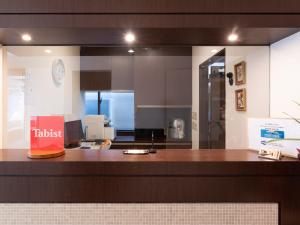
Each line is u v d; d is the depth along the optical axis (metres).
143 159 1.14
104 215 1.12
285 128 1.15
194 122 2.86
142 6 1.11
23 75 1.83
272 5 1.11
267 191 1.10
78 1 1.11
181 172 1.10
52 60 2.15
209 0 1.11
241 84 1.98
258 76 1.72
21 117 1.78
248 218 1.12
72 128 2.40
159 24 1.11
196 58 2.45
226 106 2.26
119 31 1.17
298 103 1.31
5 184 1.08
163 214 1.12
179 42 1.46
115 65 2.71
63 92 2.47
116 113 2.94
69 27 1.11
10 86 1.66
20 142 1.69
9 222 1.12
